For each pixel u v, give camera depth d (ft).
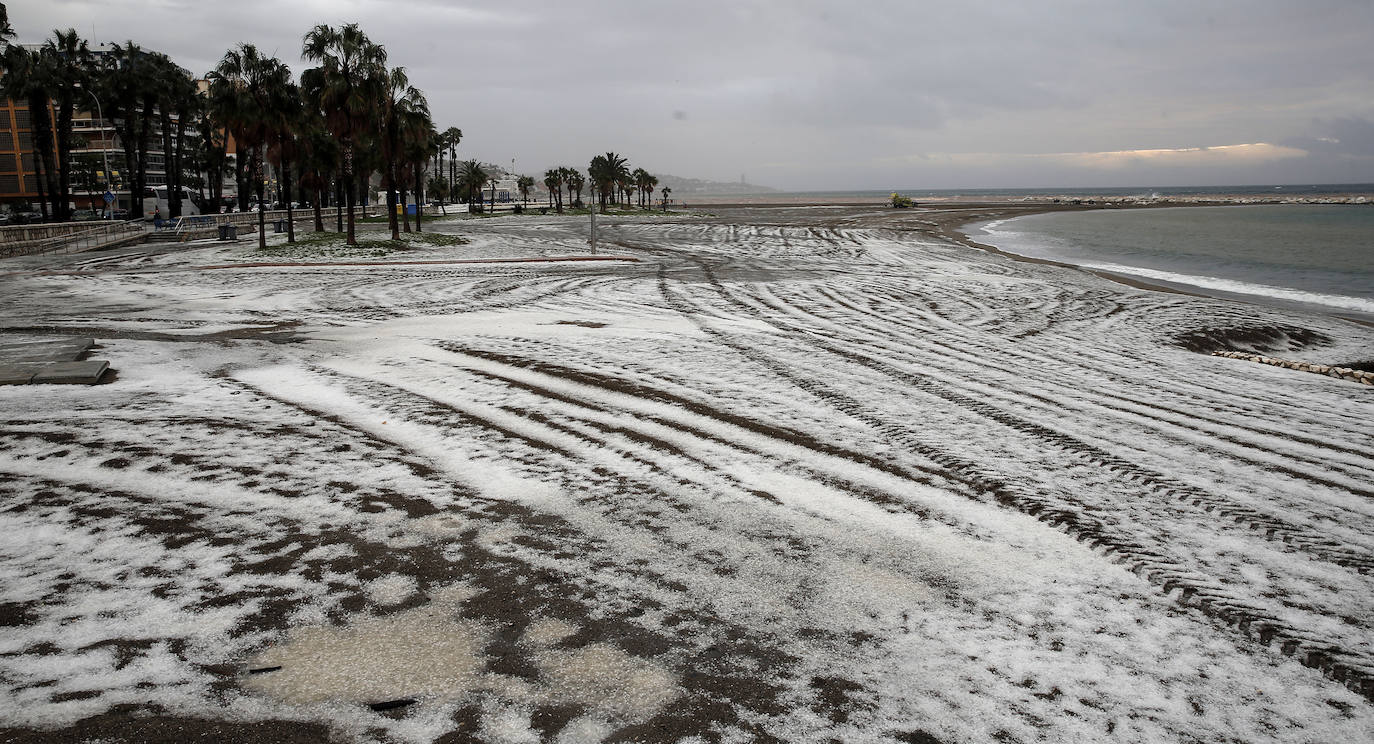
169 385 34.42
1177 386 38.52
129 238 129.80
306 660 13.83
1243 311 64.28
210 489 22.04
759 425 29.84
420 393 33.71
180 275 84.07
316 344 44.62
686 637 14.96
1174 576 18.04
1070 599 16.85
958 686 13.60
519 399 32.91
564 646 14.51
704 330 51.24
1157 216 324.19
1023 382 38.58
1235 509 22.41
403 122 121.39
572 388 34.99
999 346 48.24
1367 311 71.20
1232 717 12.95
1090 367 42.68
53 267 94.32
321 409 30.96
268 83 113.09
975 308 63.82
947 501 22.43
